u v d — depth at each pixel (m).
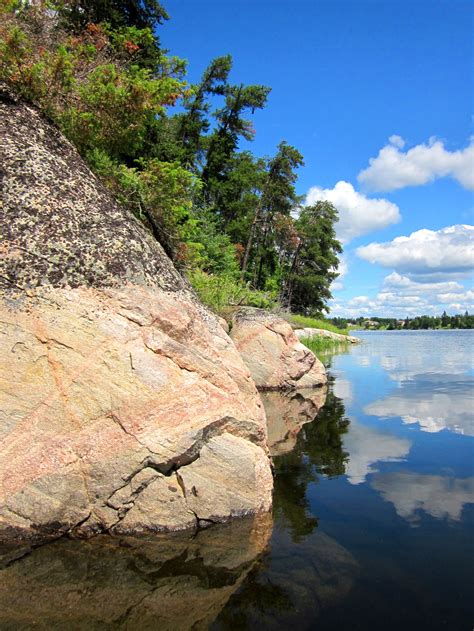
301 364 14.62
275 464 6.91
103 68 7.83
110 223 6.00
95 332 5.14
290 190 37.59
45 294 5.12
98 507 4.71
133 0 17.25
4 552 4.25
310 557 4.15
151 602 3.49
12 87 6.82
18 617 3.30
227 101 29.70
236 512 5.02
